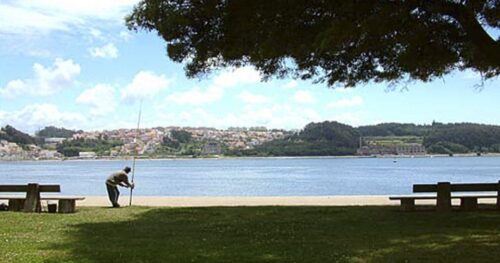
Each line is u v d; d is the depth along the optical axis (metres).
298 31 10.87
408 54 11.59
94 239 12.04
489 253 10.08
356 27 9.91
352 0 9.95
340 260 9.64
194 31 11.80
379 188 40.06
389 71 14.88
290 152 176.38
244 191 38.50
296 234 12.60
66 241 11.74
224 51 11.89
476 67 14.83
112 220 15.38
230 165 124.69
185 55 12.42
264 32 11.09
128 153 162.75
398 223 14.13
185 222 14.93
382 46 11.91
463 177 56.66
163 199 22.73
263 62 13.72
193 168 104.81
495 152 168.00
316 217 15.59
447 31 11.19
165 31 11.66
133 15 12.22
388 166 100.19
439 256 9.88
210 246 11.11
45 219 15.57
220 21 11.51
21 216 16.28
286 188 41.66
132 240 11.90
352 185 44.72
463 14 10.55
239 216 16.09
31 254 10.20
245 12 10.85
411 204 16.61
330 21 10.41
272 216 15.98
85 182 52.88
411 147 167.38
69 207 17.31
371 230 13.07
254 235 12.54
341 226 13.80
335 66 15.27
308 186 43.94
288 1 10.36
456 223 13.97
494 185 16.59
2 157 166.75
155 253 10.38
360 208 17.61
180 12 11.43
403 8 9.95
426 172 71.25
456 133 170.00
